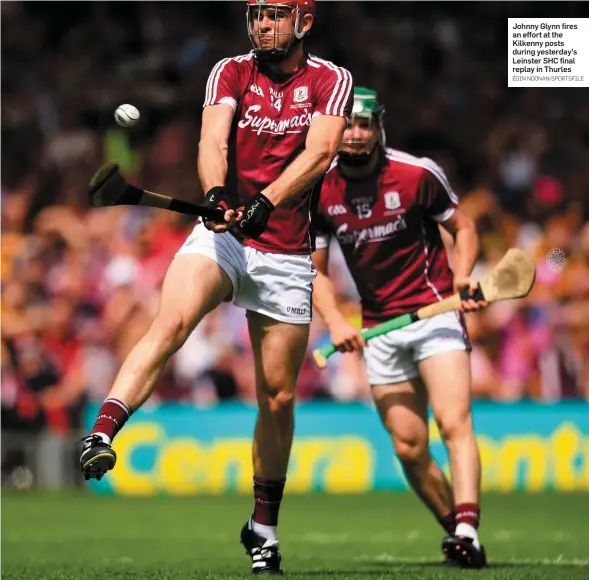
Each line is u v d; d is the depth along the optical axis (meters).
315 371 45.00
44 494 41.50
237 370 45.06
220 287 17.72
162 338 17.00
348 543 27.03
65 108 55.62
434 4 60.25
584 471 43.28
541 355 46.62
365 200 22.41
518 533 28.89
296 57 18.27
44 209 52.50
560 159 57.06
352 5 59.59
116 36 58.00
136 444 42.47
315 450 42.94
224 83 18.20
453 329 22.39
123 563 22.16
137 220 47.28
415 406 22.84
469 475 21.70
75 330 44.66
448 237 24.80
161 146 54.72
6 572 19.55
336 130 17.84
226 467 42.56
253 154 18.28
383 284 22.80
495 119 58.38
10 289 44.66
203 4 58.41
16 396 42.97
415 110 58.09
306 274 18.66
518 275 21.45
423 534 29.22
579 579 18.61
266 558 19.44
